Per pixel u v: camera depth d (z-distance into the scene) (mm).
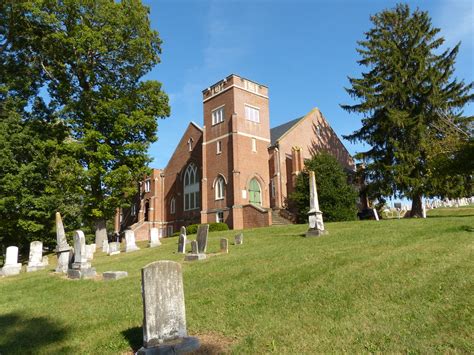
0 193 30281
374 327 6445
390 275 9062
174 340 6520
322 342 6125
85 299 11344
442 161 26609
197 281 11570
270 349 6062
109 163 32562
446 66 34031
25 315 10188
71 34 31281
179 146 52375
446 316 6492
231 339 6785
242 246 19438
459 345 5488
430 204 53406
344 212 34781
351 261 11070
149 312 6398
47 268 23125
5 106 32281
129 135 33625
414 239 13383
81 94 33031
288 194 42344
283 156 43375
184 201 49844
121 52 33969
